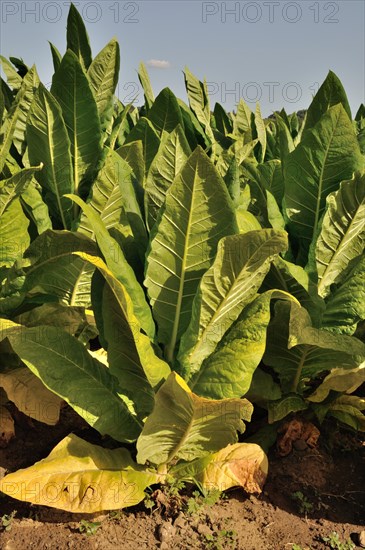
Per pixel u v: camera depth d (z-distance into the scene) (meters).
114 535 3.44
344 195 4.00
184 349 3.51
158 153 3.80
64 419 4.44
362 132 5.04
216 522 3.62
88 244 3.92
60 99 4.66
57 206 4.77
